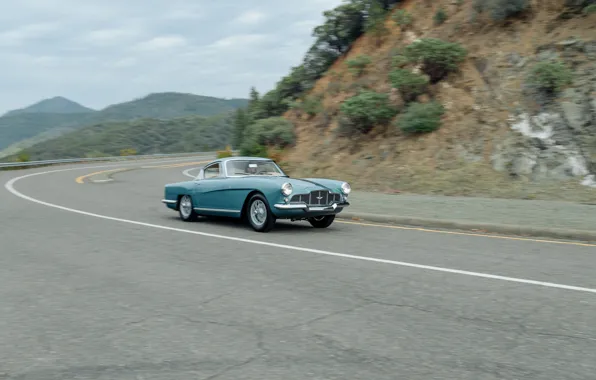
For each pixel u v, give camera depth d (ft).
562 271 22.33
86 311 16.74
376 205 46.24
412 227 36.32
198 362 12.52
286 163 76.54
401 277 21.22
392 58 83.61
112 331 14.80
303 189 32.58
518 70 67.15
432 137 66.59
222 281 20.65
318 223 36.01
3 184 81.46
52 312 16.66
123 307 17.19
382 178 63.93
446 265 23.54
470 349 13.33
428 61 73.56
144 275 21.74
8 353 13.20
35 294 18.80
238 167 37.01
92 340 14.08
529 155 57.06
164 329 14.94
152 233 33.27
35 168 131.95
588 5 68.64
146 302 17.75
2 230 34.53
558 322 15.48
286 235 32.53
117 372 11.98
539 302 17.58
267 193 32.68
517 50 69.67
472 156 61.05
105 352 13.21
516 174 55.93
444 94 71.36
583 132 56.24
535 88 63.10
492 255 25.95
